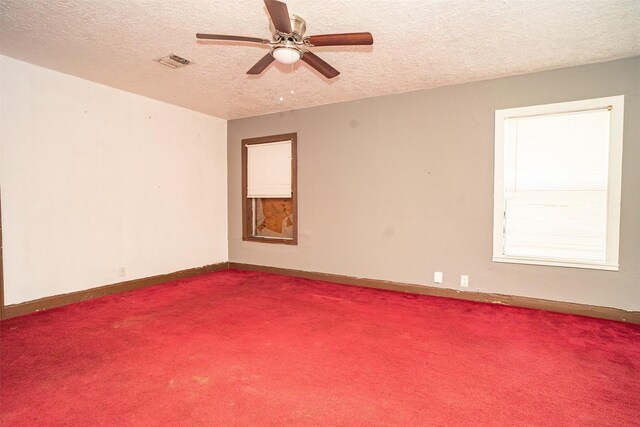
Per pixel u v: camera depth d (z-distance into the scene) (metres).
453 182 3.96
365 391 2.01
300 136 4.99
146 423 1.72
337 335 2.84
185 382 2.10
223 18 2.53
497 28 2.62
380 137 4.38
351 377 2.17
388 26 2.60
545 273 3.52
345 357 2.44
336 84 3.92
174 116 4.86
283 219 5.35
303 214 5.00
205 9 2.40
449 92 3.95
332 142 4.72
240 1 2.30
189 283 4.69
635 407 1.86
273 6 1.93
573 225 3.39
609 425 1.72
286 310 3.50
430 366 2.31
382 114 4.35
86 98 3.86
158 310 3.50
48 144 3.56
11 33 2.76
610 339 2.76
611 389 2.04
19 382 2.09
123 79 3.82
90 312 3.43
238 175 5.64
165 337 2.79
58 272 3.66
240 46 2.98
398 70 3.49
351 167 4.59
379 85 3.96
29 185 3.43
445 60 3.23
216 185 5.56
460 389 2.04
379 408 1.85
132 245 4.37
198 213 5.26
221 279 4.93
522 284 3.63
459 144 3.91
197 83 3.92
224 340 2.74
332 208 4.75
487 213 3.79
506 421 1.75
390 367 2.30
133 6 2.36
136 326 3.04
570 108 3.38
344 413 1.81
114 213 4.17
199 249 5.29
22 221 3.38
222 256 5.70
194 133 5.16
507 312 3.44
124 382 2.10
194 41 2.88
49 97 3.55
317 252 4.90
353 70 3.48
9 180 3.28
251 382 2.11
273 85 3.97
